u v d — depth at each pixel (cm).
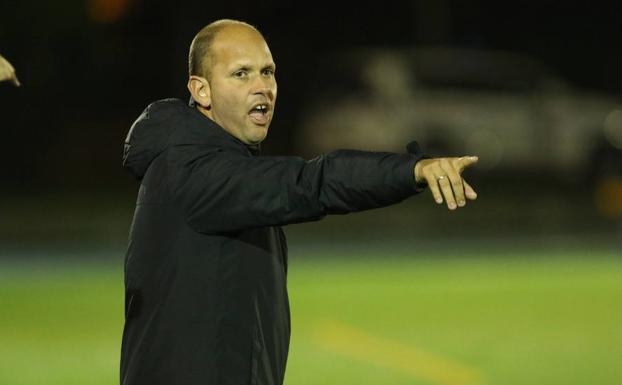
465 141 6588
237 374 1141
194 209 1137
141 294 1166
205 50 1222
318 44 9375
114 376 2477
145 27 8644
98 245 4903
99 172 7800
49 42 7988
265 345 1162
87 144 7956
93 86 8288
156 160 1177
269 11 9200
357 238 5162
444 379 2423
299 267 4259
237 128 1221
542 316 3238
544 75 6794
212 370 1138
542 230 5491
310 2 9331
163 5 8594
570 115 6694
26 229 5219
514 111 6669
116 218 5547
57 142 7900
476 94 6650
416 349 2756
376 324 3100
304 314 3256
